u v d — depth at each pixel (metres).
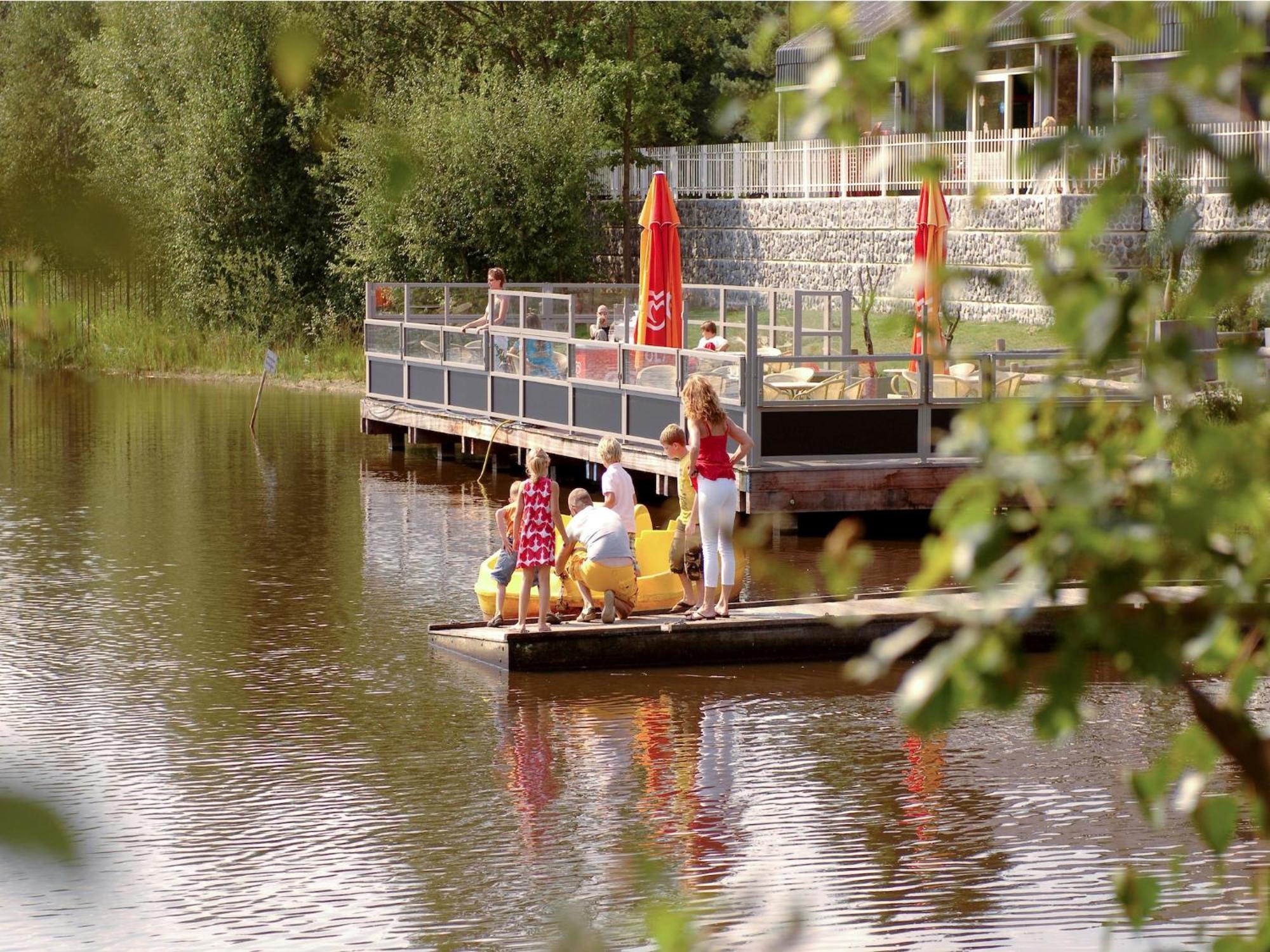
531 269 65.06
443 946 12.08
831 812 15.18
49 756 16.98
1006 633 2.39
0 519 33.09
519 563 20.83
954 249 52.66
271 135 67.25
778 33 2.56
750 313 29.08
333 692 19.75
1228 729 2.46
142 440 46.16
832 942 11.90
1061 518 2.36
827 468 28.98
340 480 38.50
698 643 20.98
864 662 2.45
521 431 37.25
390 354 43.72
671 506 33.38
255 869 13.77
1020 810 15.17
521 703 19.23
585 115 65.81
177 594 25.80
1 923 12.48
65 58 66.56
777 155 68.50
